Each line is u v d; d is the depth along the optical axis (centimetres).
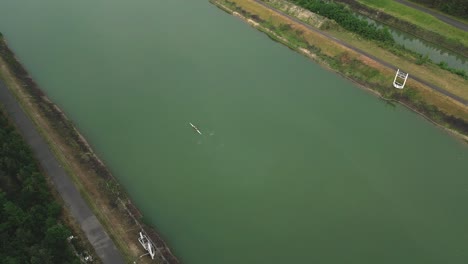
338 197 6188
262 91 7988
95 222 5634
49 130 6994
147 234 5528
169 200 6119
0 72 8275
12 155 6044
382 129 7288
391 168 6588
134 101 7788
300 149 6862
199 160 6688
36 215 5366
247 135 7081
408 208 6038
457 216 5934
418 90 7681
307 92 8031
